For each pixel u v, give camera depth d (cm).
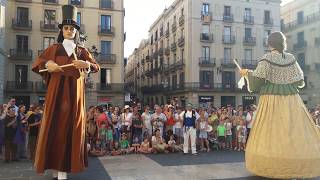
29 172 705
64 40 515
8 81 3572
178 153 1098
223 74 4422
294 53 4700
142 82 7075
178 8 4772
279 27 4666
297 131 441
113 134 1197
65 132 484
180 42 4581
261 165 448
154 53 6009
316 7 4322
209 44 4391
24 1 3666
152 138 1131
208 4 4428
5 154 966
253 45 4534
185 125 1105
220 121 1302
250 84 470
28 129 1034
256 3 4581
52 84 496
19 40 3659
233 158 892
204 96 4325
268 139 449
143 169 667
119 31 3988
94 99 3844
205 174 585
